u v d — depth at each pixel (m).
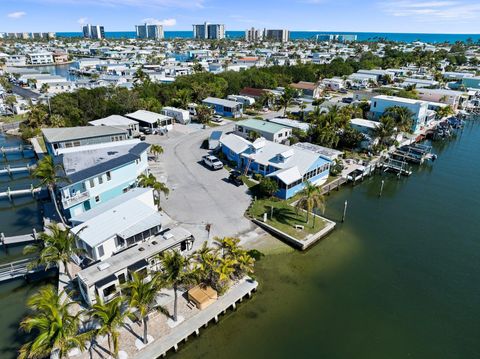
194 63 168.00
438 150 69.12
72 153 41.72
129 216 31.31
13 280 29.06
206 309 25.56
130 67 164.50
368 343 24.33
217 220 37.91
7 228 37.72
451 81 132.38
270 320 25.89
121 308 24.75
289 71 135.38
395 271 32.12
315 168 46.94
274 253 33.59
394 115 66.94
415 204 45.91
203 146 62.97
